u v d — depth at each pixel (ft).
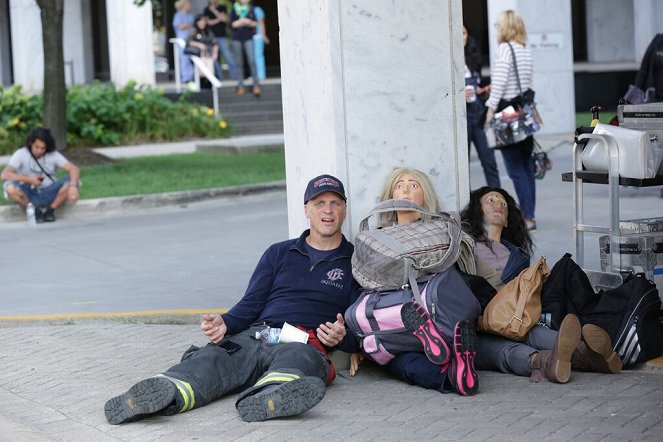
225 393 25.55
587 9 126.72
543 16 84.84
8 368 30.12
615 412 23.38
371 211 27.12
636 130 28.68
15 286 40.75
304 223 29.45
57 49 76.02
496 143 44.80
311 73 28.43
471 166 70.49
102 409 25.68
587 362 26.17
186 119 94.38
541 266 26.71
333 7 27.63
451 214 26.78
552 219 48.49
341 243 27.27
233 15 102.12
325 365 25.71
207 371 24.95
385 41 28.17
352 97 27.99
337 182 26.89
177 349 31.32
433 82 28.73
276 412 23.47
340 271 26.91
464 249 27.32
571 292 27.02
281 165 73.36
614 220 28.50
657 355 26.89
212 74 101.81
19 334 34.01
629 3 126.41
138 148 88.28
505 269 28.81
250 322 26.68
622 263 28.45
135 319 34.73
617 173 28.35
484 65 122.31
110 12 106.32
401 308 25.22
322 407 24.89
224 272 41.81
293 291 26.81
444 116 28.94
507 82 45.11
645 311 26.50
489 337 27.09
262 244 47.47
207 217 56.24
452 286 25.49
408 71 28.45
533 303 26.48
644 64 53.01
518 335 26.35
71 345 32.35
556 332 26.48
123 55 105.60
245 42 101.81
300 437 22.80
